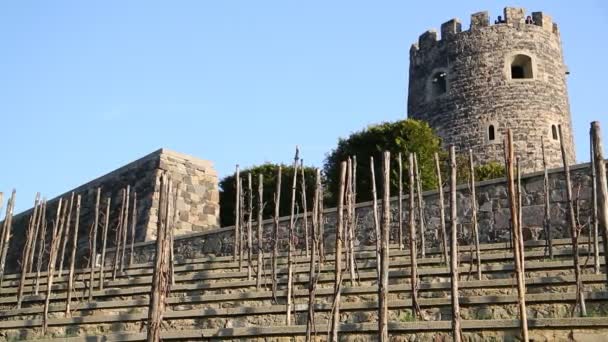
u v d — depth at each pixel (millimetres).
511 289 8742
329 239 15570
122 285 12219
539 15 35812
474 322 7230
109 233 20375
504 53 34500
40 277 14383
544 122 33312
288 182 25844
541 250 11539
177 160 21219
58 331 9633
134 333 8117
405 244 14812
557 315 7832
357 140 26016
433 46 36969
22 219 23969
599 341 6750
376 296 9242
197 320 9070
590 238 10023
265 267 12648
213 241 17406
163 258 6887
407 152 24250
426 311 8359
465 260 11148
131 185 21156
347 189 10789
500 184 14281
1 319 11219
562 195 13453
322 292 9562
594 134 6590
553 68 35094
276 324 8820
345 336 7648
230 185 27438
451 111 34812
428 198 14945
